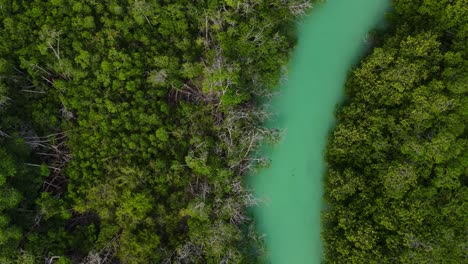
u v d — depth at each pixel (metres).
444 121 26.42
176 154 28.47
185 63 28.55
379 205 26.94
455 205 26.12
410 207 26.27
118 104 28.17
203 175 28.53
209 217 27.84
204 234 27.44
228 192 28.33
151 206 27.58
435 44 26.89
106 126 28.05
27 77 28.55
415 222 26.22
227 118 28.09
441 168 26.16
